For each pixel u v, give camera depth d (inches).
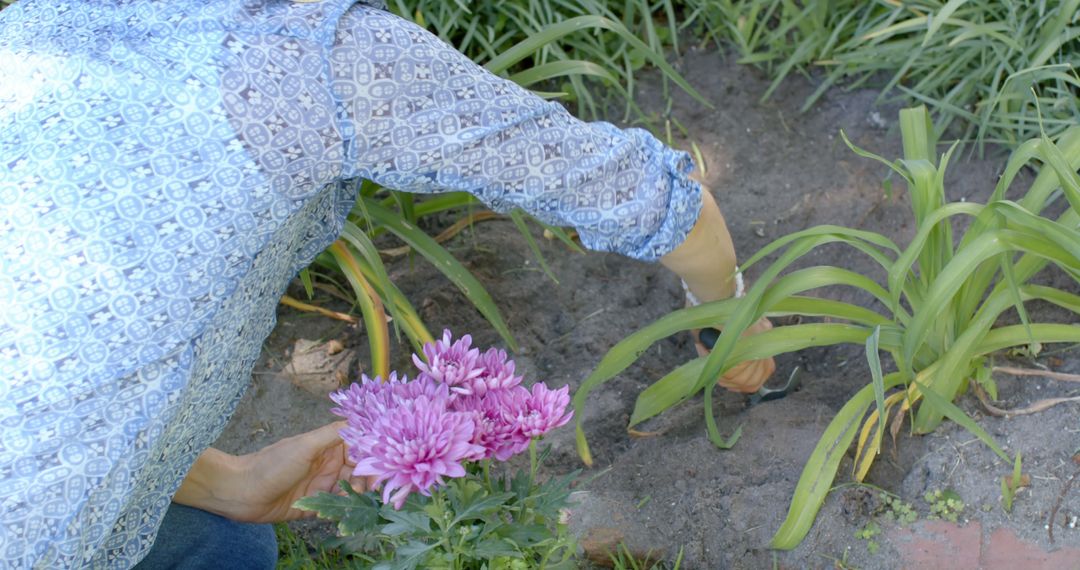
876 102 96.7
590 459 71.8
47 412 42.2
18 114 43.4
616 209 49.9
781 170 96.9
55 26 45.5
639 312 87.3
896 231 90.7
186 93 42.5
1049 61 92.4
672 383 70.5
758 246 91.2
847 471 69.8
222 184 42.6
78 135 42.2
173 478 52.3
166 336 43.5
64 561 43.7
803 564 66.5
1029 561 63.9
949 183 92.5
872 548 65.8
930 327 69.1
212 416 52.7
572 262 91.0
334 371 83.6
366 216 80.3
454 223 94.4
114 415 43.4
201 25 43.5
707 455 72.7
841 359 81.3
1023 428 69.6
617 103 103.7
